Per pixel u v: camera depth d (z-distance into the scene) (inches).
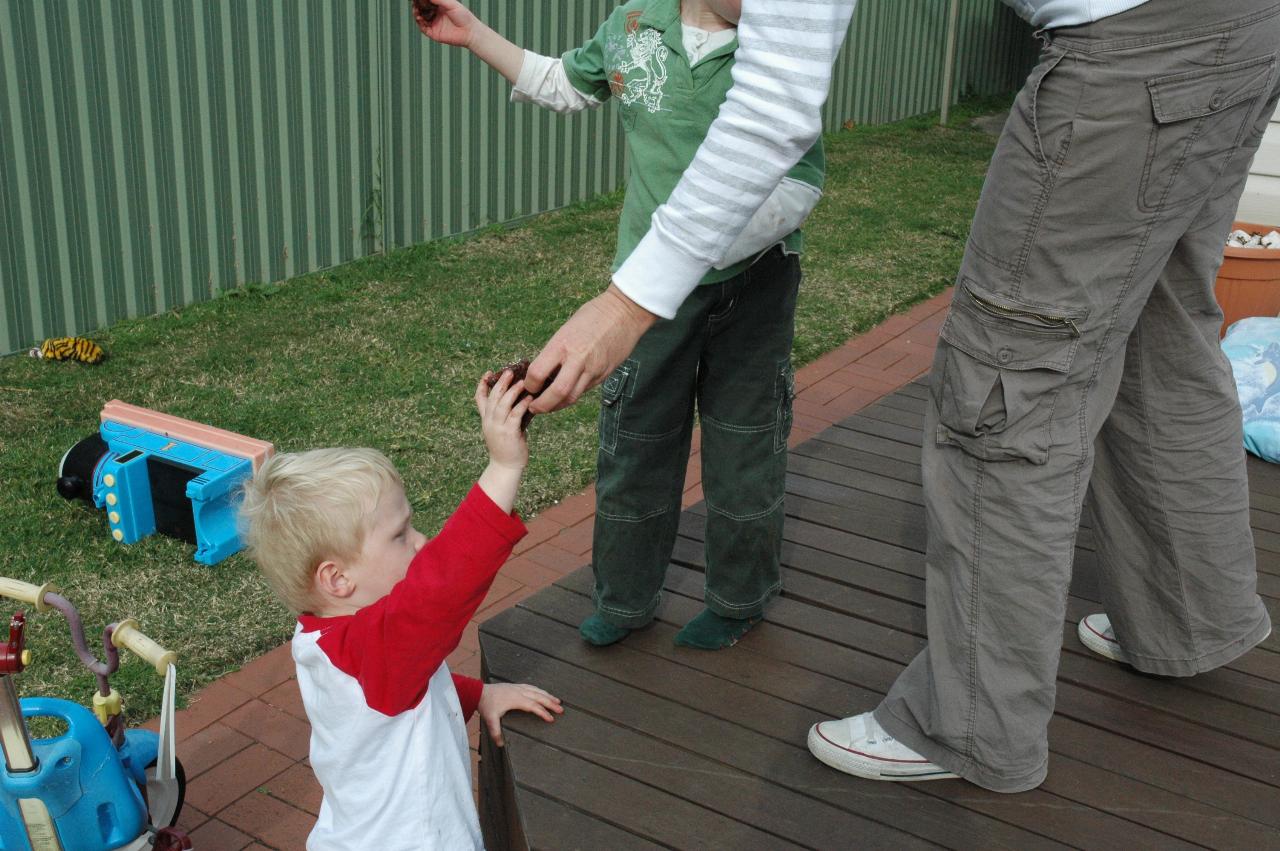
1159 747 90.1
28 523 175.8
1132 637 95.0
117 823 102.8
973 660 81.1
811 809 84.5
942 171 408.2
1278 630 105.0
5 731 96.1
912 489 134.0
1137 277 72.6
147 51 236.7
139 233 245.9
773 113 59.7
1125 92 66.7
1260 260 198.7
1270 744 90.5
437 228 309.0
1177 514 89.2
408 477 191.9
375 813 75.2
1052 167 69.6
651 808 85.0
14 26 215.9
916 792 85.8
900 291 290.0
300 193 273.4
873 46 462.9
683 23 82.5
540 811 84.7
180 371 227.8
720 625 104.4
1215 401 86.9
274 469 76.3
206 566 169.0
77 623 101.0
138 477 171.5
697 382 96.2
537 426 212.5
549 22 319.9
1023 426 75.1
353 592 76.0
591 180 352.2
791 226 83.8
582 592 113.7
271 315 256.8
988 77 550.6
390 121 286.8
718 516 98.7
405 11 281.6
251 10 251.4
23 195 225.1
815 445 146.4
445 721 77.8
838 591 112.2
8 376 221.9
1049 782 86.2
